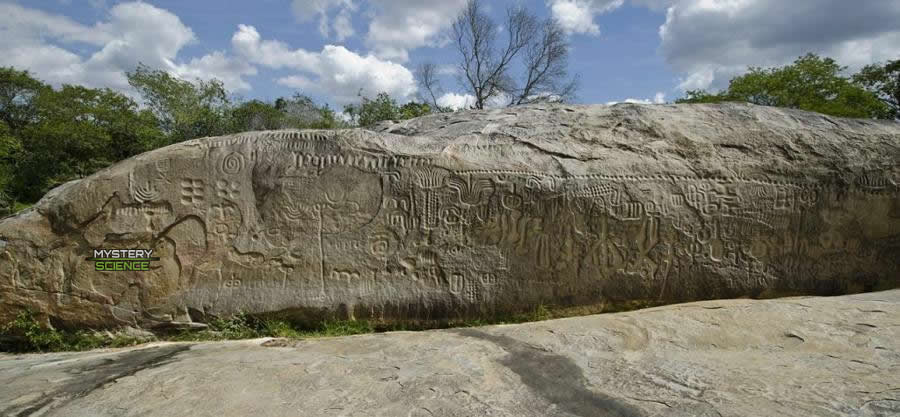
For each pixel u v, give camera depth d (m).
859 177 4.29
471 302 3.94
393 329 3.89
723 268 4.14
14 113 23.89
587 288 4.04
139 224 3.80
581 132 4.45
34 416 2.26
